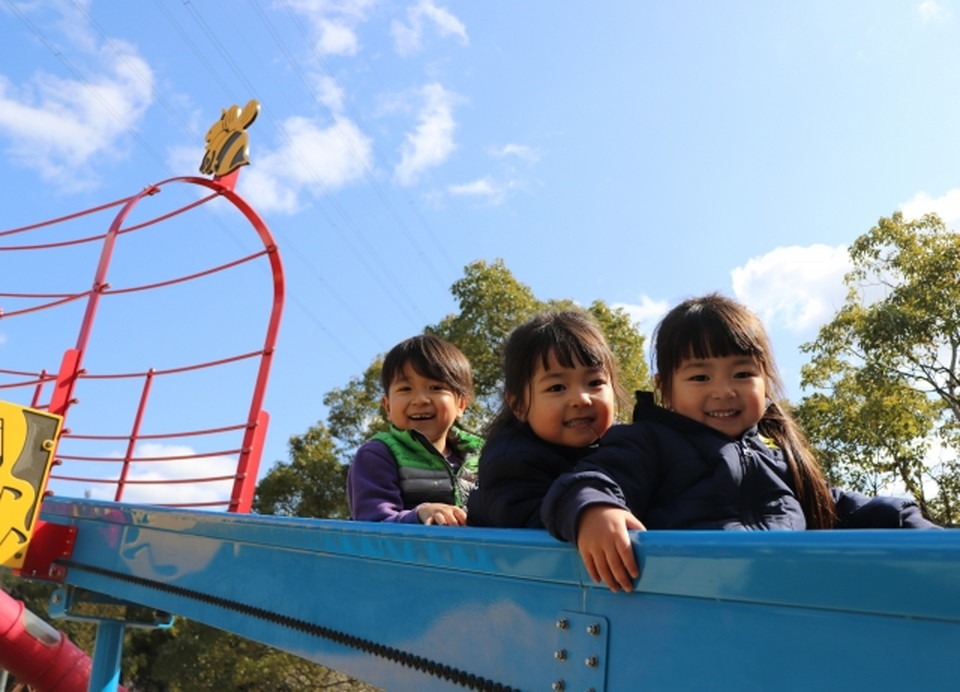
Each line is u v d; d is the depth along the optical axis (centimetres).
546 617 135
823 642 91
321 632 201
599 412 186
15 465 376
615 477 155
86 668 545
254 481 397
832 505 174
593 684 124
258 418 403
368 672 181
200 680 1620
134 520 335
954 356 1111
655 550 112
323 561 208
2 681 561
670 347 173
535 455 178
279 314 418
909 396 1103
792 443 175
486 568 149
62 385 416
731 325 167
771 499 160
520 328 195
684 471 159
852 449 1127
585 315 200
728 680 102
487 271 1451
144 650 2312
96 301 434
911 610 82
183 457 422
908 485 1112
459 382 284
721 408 165
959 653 79
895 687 84
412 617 170
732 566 101
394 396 283
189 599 277
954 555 78
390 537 175
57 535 390
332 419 1773
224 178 437
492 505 179
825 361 1182
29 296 478
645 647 115
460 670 153
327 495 1714
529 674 137
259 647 1666
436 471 267
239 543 253
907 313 1113
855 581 87
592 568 122
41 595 2402
